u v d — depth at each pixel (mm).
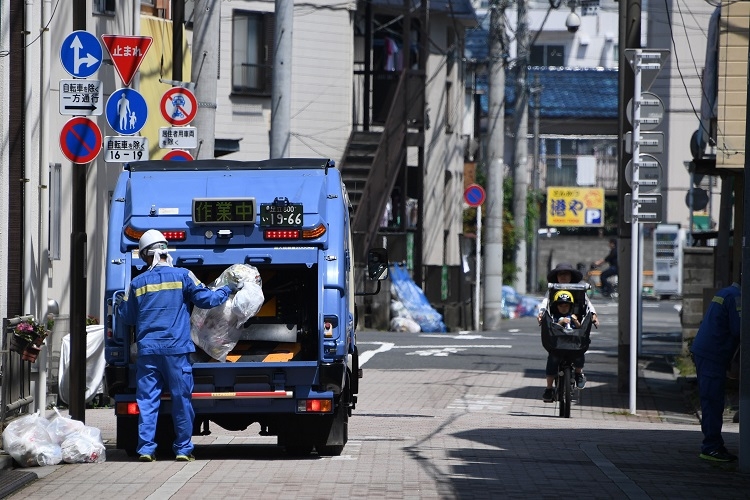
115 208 29875
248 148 80125
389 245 86750
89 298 49750
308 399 29156
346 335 29938
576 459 29984
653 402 47156
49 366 41219
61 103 33406
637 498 24031
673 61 135750
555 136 158875
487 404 45188
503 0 83938
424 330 78375
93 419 38625
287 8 55750
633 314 44406
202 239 29266
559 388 41844
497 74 83875
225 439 35906
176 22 46688
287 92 55844
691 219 80812
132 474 26859
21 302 40750
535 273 139250
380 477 26312
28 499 23641
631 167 44938
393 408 43219
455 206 109500
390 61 89812
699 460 30297
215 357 29281
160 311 28500
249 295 28859
